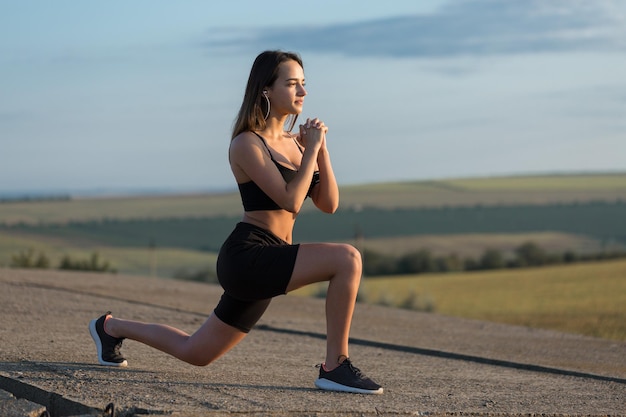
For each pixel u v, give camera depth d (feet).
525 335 44.75
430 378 28.19
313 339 37.83
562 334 46.14
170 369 26.50
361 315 52.16
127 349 30.30
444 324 49.03
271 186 22.86
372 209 523.29
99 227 433.89
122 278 68.28
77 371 25.04
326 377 23.94
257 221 23.43
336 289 23.26
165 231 427.74
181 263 328.29
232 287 23.20
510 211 523.29
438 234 422.82
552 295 186.19
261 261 22.82
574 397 25.55
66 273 70.59
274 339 37.19
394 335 42.01
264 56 23.41
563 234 429.38
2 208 573.74
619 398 25.80
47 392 22.25
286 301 57.88
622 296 176.76
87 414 20.24
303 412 20.80
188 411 20.31
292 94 23.36
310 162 23.22
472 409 22.48
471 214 503.61
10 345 29.96
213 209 600.80
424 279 253.65
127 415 20.33
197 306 49.34
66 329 35.68
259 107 23.31
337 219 471.21
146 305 48.06
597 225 461.78
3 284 55.11
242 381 24.97
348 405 21.90
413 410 21.83
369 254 323.37
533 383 28.12
